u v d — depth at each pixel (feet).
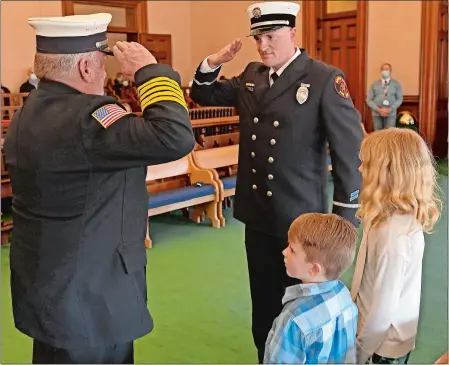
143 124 4.94
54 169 5.11
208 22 41.19
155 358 9.39
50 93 5.29
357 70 33.19
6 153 5.53
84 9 36.88
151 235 16.70
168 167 17.29
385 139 5.98
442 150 31.09
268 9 7.18
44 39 5.24
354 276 6.28
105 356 5.56
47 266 5.31
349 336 5.72
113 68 35.96
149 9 39.96
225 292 12.22
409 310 5.95
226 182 18.44
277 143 7.45
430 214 6.01
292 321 5.48
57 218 5.26
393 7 31.45
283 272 7.86
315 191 7.52
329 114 7.16
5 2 32.48
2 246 15.58
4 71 32.83
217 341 10.00
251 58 38.19
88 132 5.00
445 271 13.01
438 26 30.17
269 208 7.64
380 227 5.89
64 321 5.28
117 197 5.35
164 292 12.25
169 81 5.20
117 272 5.39
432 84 30.53
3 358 9.40
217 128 22.34
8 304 11.56
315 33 34.65
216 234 16.75
